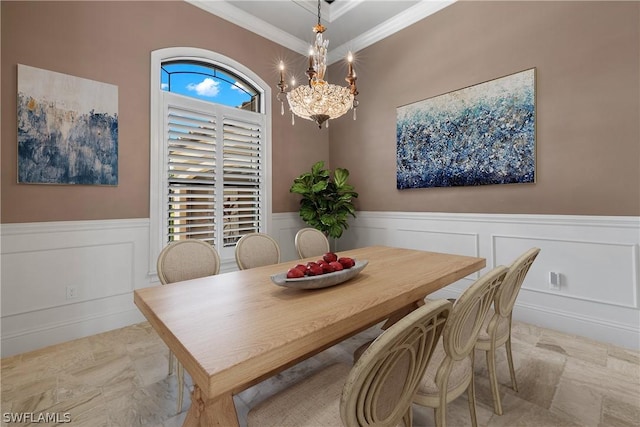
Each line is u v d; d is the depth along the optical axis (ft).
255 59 11.98
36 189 7.55
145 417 5.13
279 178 12.92
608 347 7.31
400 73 11.78
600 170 7.56
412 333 2.52
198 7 10.38
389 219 12.33
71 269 8.05
